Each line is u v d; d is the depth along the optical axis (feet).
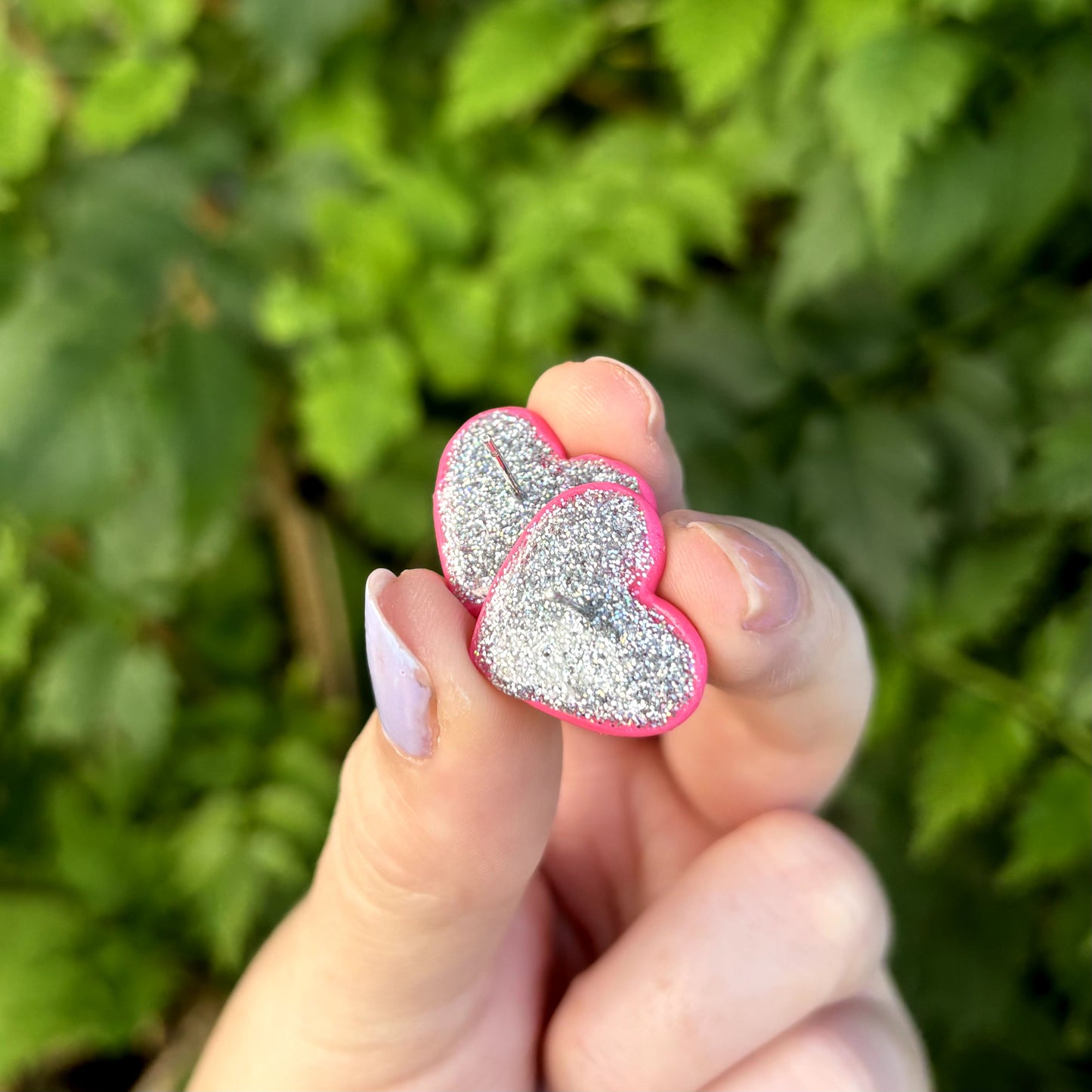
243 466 0.62
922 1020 0.62
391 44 0.75
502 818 0.33
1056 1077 0.64
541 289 0.63
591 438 0.38
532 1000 0.44
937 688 0.59
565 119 0.80
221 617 0.82
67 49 0.74
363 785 0.34
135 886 0.72
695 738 0.45
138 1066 0.77
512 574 0.35
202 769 0.75
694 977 0.40
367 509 0.74
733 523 0.36
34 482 0.57
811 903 0.41
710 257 0.73
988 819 0.62
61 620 0.73
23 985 0.67
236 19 0.74
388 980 0.36
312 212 0.66
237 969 0.72
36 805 0.78
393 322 0.68
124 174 0.68
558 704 0.34
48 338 0.59
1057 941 0.60
